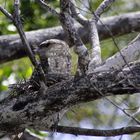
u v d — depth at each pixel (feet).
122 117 52.60
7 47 48.93
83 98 30.40
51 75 32.14
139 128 31.71
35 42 48.16
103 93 30.12
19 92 31.71
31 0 50.42
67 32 31.99
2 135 34.32
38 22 52.80
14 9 30.68
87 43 47.24
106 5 34.45
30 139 47.14
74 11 34.45
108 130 32.27
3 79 51.83
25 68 51.19
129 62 31.53
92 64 31.68
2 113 31.01
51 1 47.98
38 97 30.81
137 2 57.57
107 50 50.19
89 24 34.42
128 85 29.84
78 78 30.60
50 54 36.83
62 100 30.45
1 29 52.08
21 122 31.17
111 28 50.37
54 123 32.50
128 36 47.57
